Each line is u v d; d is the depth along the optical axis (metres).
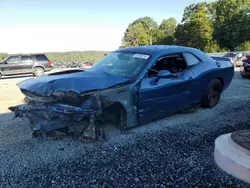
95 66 4.54
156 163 2.81
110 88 3.32
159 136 3.59
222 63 5.23
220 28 52.59
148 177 2.54
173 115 4.59
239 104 5.42
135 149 3.17
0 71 14.66
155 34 81.62
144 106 3.69
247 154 2.53
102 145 3.29
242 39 49.44
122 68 3.96
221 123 4.16
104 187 2.37
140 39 78.06
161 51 4.10
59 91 3.11
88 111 3.14
